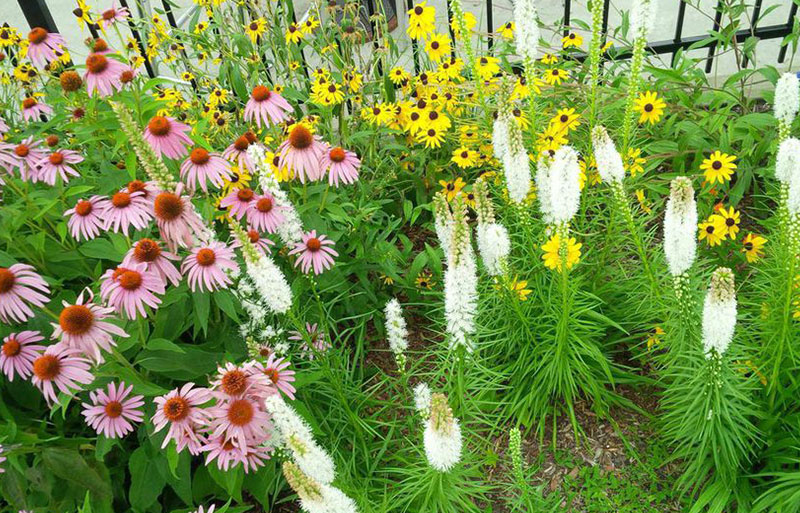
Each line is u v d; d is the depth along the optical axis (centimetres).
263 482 278
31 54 360
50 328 275
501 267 279
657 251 335
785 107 248
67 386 236
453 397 312
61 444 264
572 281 306
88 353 231
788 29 507
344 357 338
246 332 302
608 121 416
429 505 284
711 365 259
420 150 422
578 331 326
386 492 288
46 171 297
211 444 246
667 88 434
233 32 452
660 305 299
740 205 416
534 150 345
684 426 291
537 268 328
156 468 272
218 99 424
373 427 326
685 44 513
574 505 295
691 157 427
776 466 276
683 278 263
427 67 471
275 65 457
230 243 326
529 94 336
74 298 287
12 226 283
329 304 339
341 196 366
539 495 288
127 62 332
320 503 195
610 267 350
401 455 314
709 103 424
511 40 466
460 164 396
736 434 271
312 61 620
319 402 328
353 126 451
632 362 346
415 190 444
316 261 300
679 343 296
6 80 433
